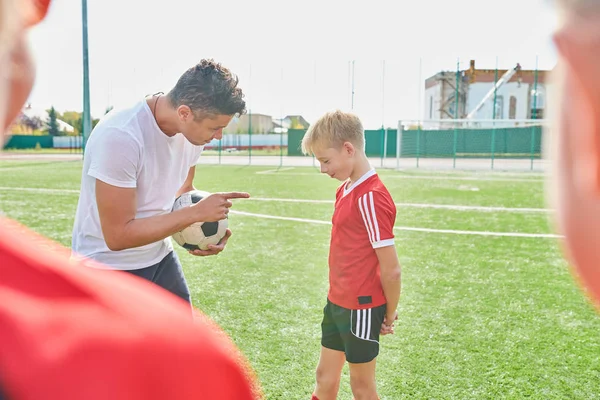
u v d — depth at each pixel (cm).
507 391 333
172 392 40
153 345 40
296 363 372
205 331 45
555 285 557
